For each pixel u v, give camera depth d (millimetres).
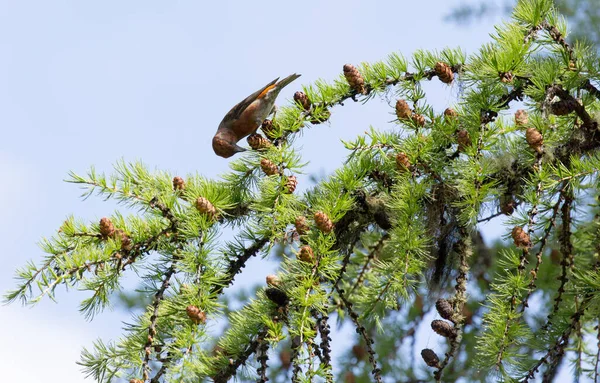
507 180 5672
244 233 5645
